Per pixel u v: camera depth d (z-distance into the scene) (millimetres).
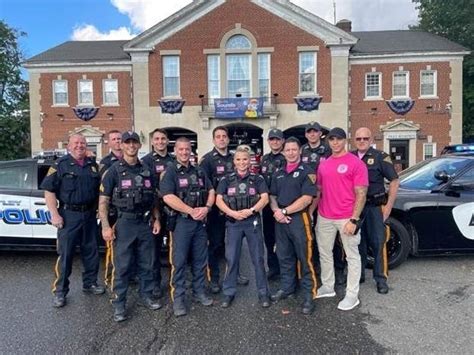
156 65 22281
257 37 22094
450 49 21812
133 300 4758
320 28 21875
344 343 3646
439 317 4164
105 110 22797
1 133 29406
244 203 4484
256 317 4234
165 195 4340
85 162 4715
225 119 22172
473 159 6020
